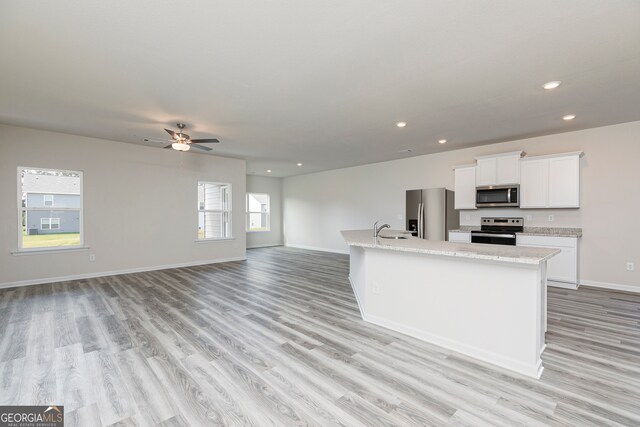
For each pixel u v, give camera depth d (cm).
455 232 575
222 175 723
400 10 197
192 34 224
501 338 235
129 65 271
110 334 294
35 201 502
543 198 495
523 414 179
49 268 506
